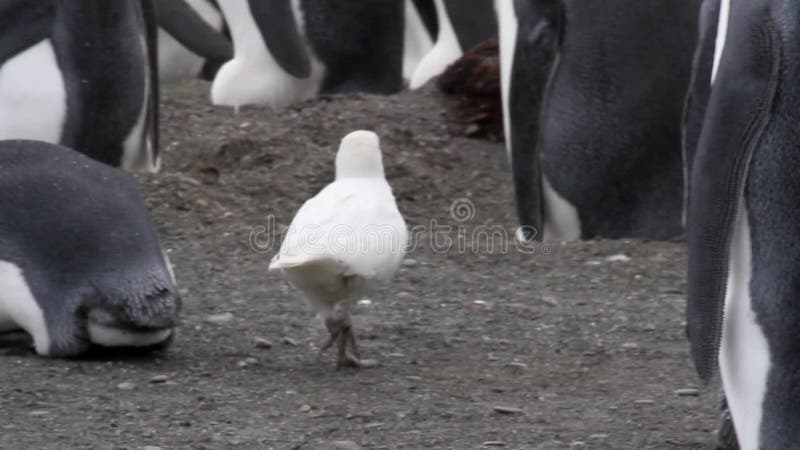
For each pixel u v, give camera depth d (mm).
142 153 16688
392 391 10859
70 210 11250
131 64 16125
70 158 11594
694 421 10312
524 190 16016
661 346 12258
